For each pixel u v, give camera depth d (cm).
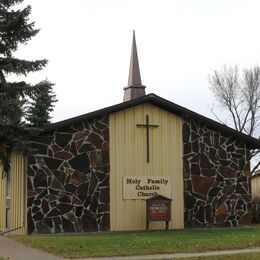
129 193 2200
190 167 2311
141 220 2206
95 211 2141
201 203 2312
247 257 1391
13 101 1872
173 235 1912
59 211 2088
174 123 2308
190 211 2292
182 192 2289
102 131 2186
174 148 2295
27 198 2055
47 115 2972
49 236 1967
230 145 2389
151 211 2159
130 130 2231
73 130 2141
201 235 1900
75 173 2127
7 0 1873
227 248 1553
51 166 2095
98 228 2136
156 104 2278
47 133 2103
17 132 1945
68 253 1473
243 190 2391
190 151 2320
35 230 2052
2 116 1883
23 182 2100
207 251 1503
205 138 2348
